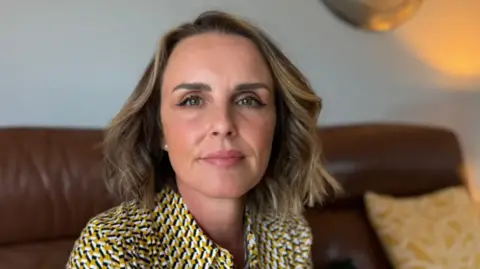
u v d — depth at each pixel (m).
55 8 1.66
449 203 1.70
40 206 1.37
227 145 0.80
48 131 1.45
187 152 0.82
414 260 1.59
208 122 0.80
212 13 0.88
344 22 2.02
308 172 1.03
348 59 2.05
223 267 0.86
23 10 1.62
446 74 2.19
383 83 2.12
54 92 1.69
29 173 1.36
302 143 1.00
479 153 2.29
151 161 0.92
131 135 0.90
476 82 2.23
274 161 1.04
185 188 0.87
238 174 0.82
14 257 1.32
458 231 1.63
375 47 2.08
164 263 0.84
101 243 0.78
